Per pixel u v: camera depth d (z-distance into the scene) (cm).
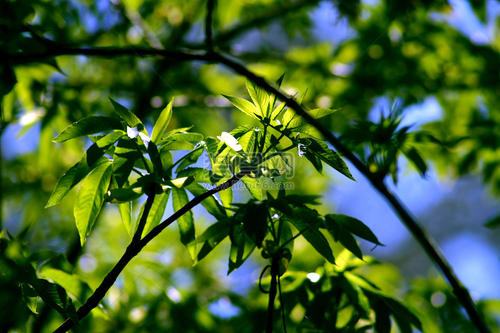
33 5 236
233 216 192
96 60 288
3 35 215
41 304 215
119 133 190
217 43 288
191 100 282
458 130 280
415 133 215
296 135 190
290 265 241
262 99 190
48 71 230
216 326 238
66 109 246
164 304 239
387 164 212
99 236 275
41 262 205
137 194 186
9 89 213
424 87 283
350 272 208
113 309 233
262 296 235
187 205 186
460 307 235
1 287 192
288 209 188
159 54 215
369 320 209
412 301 236
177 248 275
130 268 239
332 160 188
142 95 274
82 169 191
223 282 274
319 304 204
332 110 191
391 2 276
